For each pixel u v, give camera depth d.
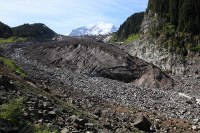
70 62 84.62
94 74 76.31
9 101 21.03
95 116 29.20
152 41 134.25
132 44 162.88
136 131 27.48
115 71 75.81
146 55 135.38
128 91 54.94
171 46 122.69
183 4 134.25
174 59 119.00
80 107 32.88
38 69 65.00
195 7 131.88
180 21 133.50
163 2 148.38
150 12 155.88
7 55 86.31
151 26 147.88
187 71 112.81
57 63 86.38
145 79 72.75
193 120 38.53
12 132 16.61
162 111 42.09
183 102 50.00
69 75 66.31
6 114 17.84
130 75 75.06
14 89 26.52
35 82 41.12
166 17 143.25
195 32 127.81
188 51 119.38
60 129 19.73
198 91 68.25
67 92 41.69
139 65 79.00
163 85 70.81
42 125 19.05
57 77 58.31
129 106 41.91
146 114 38.12
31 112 20.64
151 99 50.19
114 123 28.41
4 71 35.59
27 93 27.03
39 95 28.23
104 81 64.69
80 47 89.06
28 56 95.25
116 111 36.31
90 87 53.25
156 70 76.50
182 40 125.62
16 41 167.12
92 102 38.69
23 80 34.78
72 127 21.03
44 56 93.25
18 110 18.72
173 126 33.94
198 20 129.50
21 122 18.16
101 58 81.06
